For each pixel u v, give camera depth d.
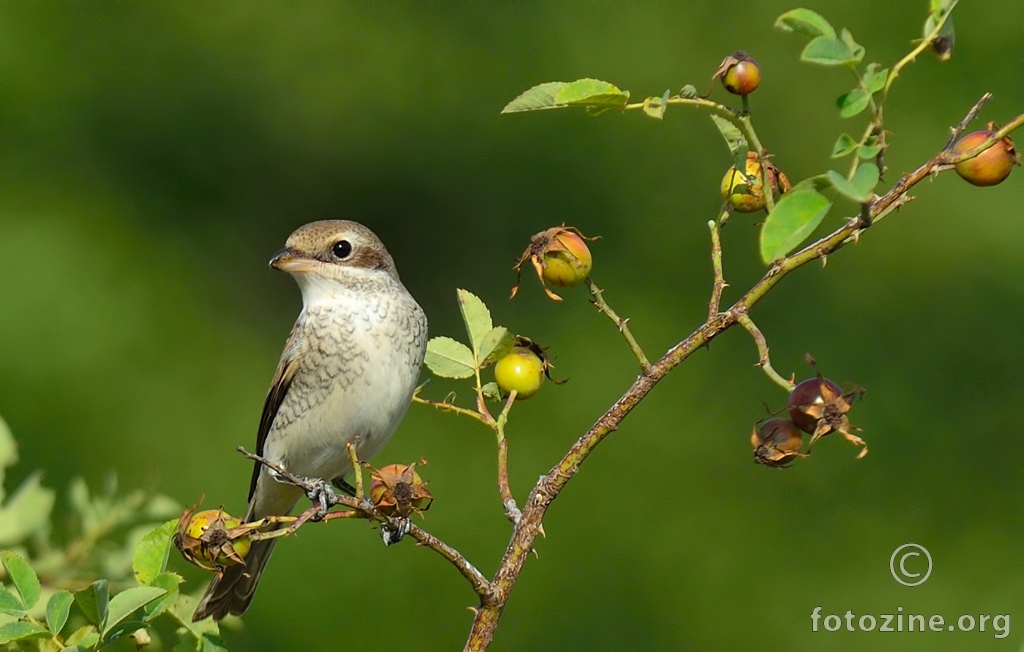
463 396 12.99
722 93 15.56
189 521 4.13
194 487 13.01
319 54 16.45
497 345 4.48
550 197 15.47
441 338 4.58
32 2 16.16
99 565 4.82
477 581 3.87
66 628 4.38
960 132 3.86
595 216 15.12
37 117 15.59
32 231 14.68
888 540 12.38
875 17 15.64
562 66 16.12
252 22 16.55
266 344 14.78
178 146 15.79
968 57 15.29
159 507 5.04
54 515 6.86
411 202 15.73
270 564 11.38
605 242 14.84
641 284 14.48
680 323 14.13
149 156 15.78
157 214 15.45
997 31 15.28
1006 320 13.85
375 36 16.45
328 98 16.20
